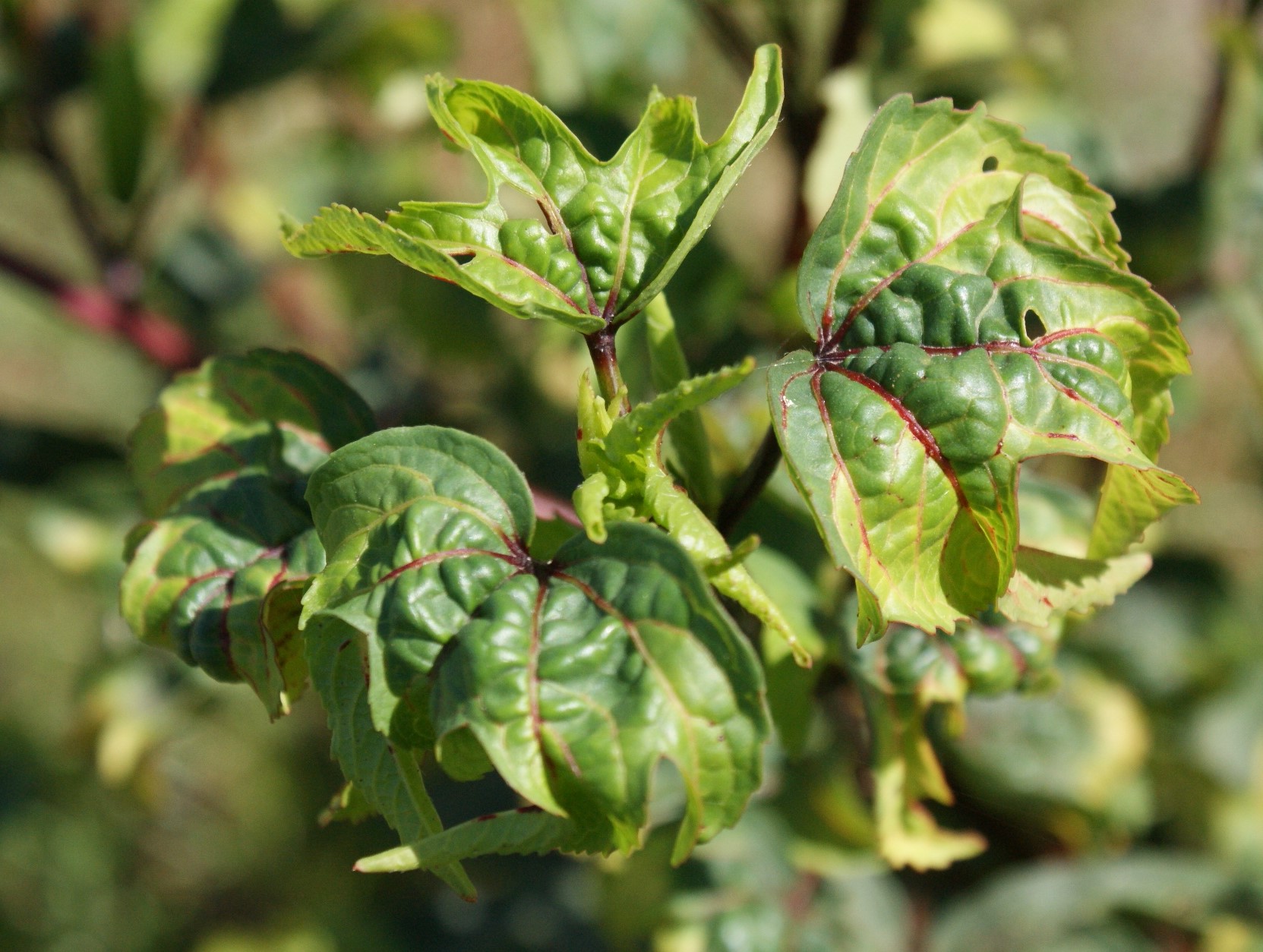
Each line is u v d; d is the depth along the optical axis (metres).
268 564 0.44
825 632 0.47
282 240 0.41
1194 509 1.07
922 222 0.42
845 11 0.62
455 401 0.83
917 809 0.48
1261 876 0.69
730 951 0.56
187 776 1.13
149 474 0.46
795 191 0.63
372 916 0.97
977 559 0.41
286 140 0.97
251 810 1.14
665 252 0.42
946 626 0.41
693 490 0.44
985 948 0.60
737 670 0.38
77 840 1.16
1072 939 0.61
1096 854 0.63
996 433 0.40
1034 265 0.41
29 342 1.33
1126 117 1.29
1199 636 0.75
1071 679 0.63
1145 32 1.28
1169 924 0.67
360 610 0.40
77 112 1.07
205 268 0.86
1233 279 0.66
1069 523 0.47
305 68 0.80
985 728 0.59
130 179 0.73
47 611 1.31
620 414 0.42
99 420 1.32
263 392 0.46
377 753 0.40
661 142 0.42
